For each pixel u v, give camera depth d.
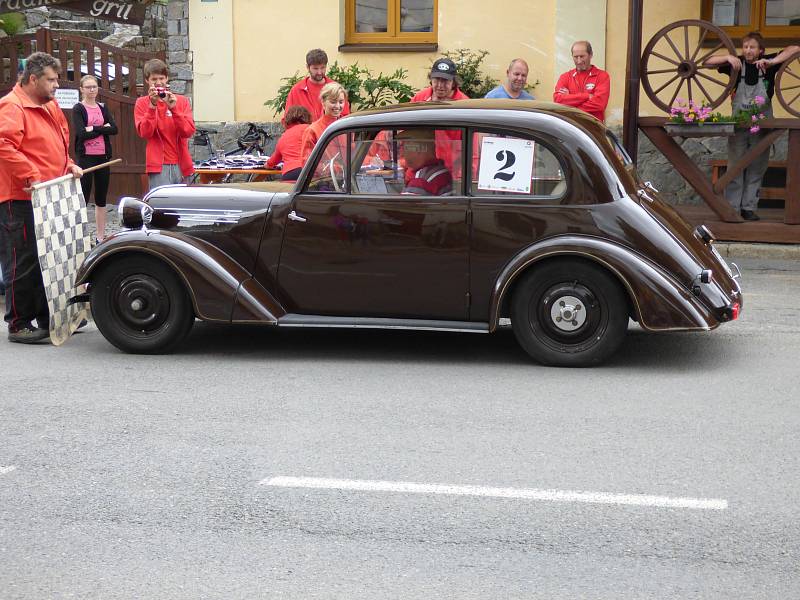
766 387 6.16
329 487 4.61
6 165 7.32
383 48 13.95
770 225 10.76
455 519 4.25
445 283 6.75
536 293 6.62
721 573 3.76
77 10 12.91
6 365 6.86
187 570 3.82
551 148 6.54
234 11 14.20
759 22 13.24
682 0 13.12
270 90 14.27
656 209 6.72
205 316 6.90
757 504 4.38
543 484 4.62
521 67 10.55
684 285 6.41
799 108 12.98
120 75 14.11
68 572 3.82
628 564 3.84
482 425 5.46
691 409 5.72
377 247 6.81
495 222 6.61
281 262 6.98
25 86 7.41
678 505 4.37
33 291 7.52
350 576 3.76
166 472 4.81
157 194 7.26
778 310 8.32
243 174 12.80
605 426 5.43
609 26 13.34
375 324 6.82
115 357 7.07
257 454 5.04
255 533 4.14
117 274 7.05
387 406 5.83
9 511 4.38
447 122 6.66
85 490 4.60
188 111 10.49
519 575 3.75
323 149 6.88
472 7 13.65
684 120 10.67
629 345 7.27
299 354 7.16
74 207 7.52
